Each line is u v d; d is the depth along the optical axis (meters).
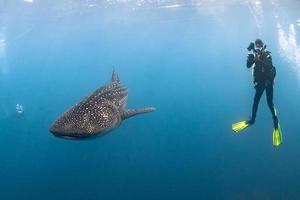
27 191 21.95
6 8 20.19
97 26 30.38
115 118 5.32
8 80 63.22
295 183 15.77
